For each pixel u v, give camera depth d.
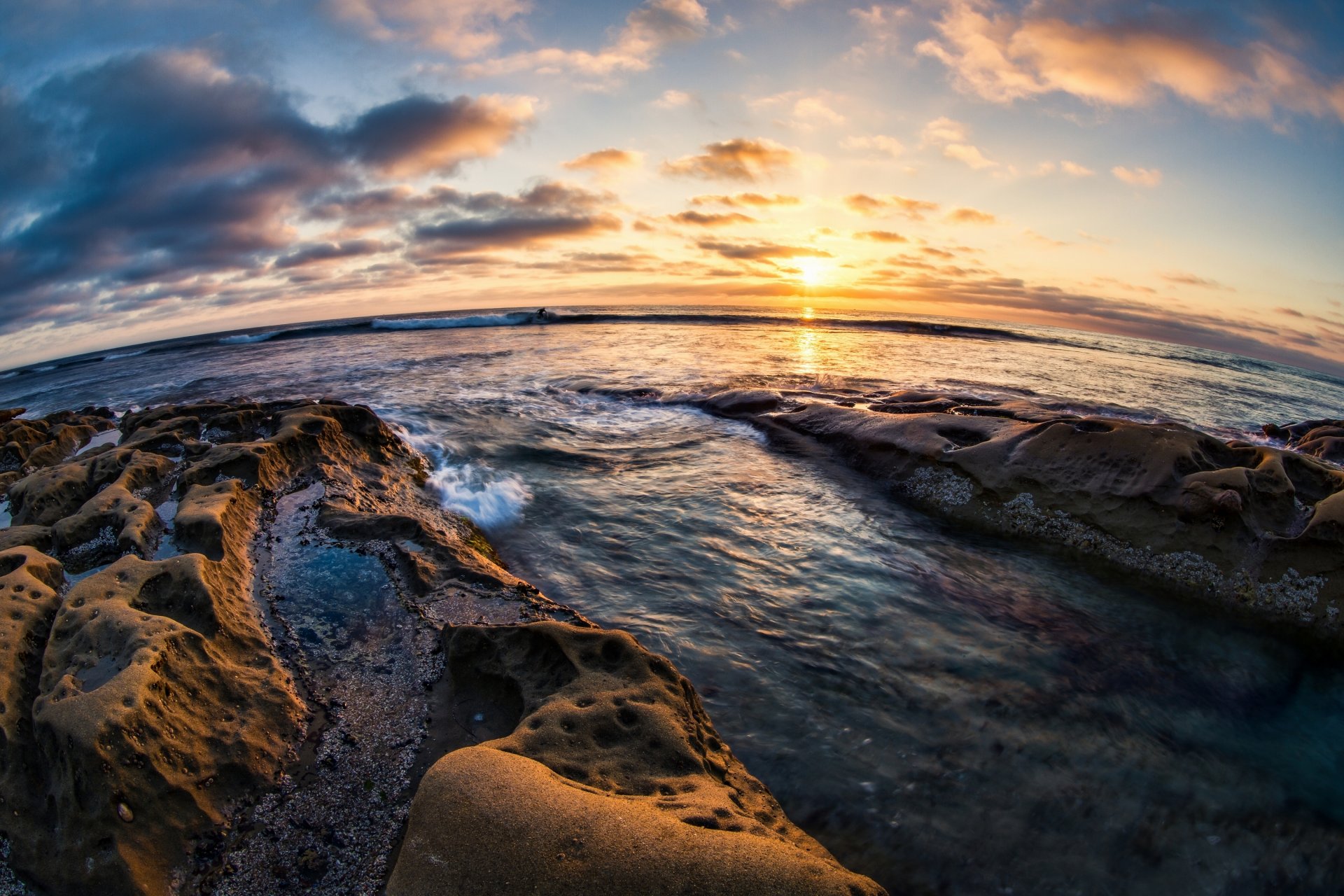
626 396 13.77
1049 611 5.91
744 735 4.17
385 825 3.27
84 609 4.13
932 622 5.61
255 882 3.00
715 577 6.25
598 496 8.27
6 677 3.69
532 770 3.13
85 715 3.23
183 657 3.87
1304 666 5.37
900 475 8.72
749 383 15.21
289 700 4.05
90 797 3.04
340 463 8.06
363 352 22.45
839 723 4.31
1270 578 6.00
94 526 5.85
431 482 8.52
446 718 3.98
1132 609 6.03
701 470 9.27
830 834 3.49
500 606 5.12
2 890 2.95
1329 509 6.01
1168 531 6.58
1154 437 7.26
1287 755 4.29
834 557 6.75
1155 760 4.13
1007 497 7.63
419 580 5.39
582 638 4.23
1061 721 4.43
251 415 9.12
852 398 12.87
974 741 4.19
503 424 11.26
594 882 2.57
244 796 3.42
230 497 6.23
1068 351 28.00
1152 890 3.25
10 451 10.31
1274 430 12.91
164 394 16.06
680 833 2.75
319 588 5.30
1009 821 3.61
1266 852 3.49
